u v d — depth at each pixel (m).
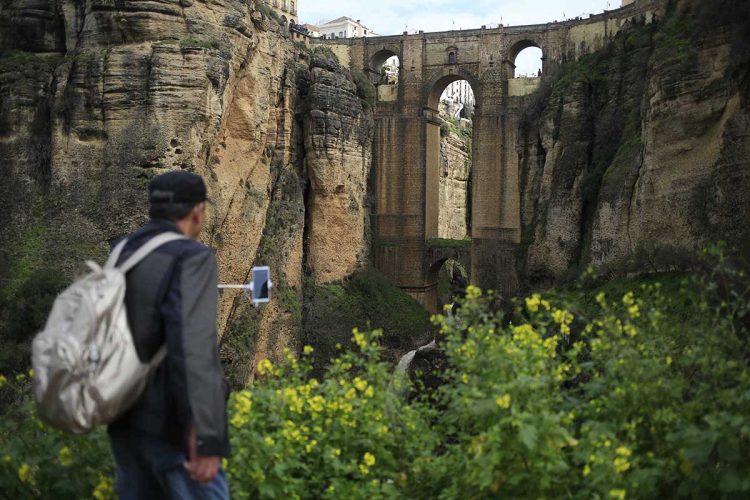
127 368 5.05
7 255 35.78
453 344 8.71
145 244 5.48
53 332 5.03
